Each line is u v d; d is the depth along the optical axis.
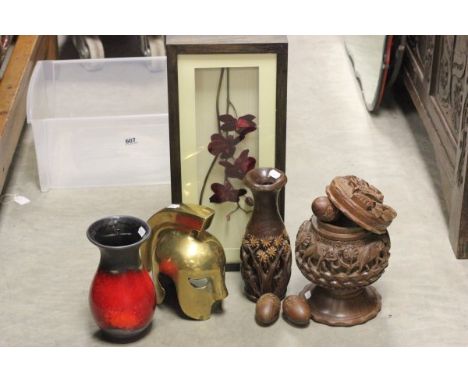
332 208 1.69
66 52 3.06
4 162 2.13
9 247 2.03
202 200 1.90
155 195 2.24
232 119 1.83
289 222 2.11
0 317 1.80
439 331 1.77
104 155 2.27
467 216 1.94
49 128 2.28
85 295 1.87
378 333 1.76
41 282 1.91
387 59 2.43
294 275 1.92
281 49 1.78
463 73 2.02
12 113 2.21
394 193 2.24
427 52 2.35
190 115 1.82
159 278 1.79
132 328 1.69
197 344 1.73
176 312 1.81
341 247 1.69
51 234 2.08
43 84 2.43
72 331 1.77
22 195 2.23
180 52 1.77
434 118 2.27
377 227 1.68
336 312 1.78
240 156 1.86
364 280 1.71
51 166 2.26
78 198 2.23
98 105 2.59
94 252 2.02
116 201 2.22
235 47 1.77
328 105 2.66
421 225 2.11
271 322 1.77
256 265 1.78
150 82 2.67
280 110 1.83
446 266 1.96
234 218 1.91
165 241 1.75
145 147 2.28
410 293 1.88
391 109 2.63
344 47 3.03
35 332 1.76
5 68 2.37
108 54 3.03
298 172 2.32
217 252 1.75
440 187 2.26
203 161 1.87
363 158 2.39
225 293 1.77
